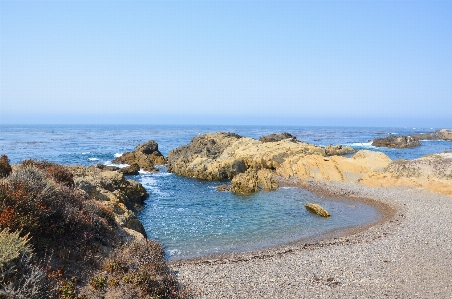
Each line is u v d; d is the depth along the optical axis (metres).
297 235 24.78
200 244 22.80
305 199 36.66
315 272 17.19
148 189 42.44
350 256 19.47
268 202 35.41
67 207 12.67
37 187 12.17
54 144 102.19
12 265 8.87
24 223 10.55
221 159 53.69
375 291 14.96
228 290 15.09
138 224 23.39
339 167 45.78
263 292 14.91
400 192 37.25
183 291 12.62
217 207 33.38
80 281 10.38
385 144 103.12
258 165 51.50
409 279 16.17
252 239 23.89
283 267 17.97
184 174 53.25
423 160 42.88
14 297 8.25
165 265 13.04
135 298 10.45
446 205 31.67
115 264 11.45
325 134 199.50
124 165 59.91
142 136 162.12
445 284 15.58
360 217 29.50
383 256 19.34
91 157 70.62
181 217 29.64
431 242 21.72
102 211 16.02
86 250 11.94
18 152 76.12
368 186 40.88
